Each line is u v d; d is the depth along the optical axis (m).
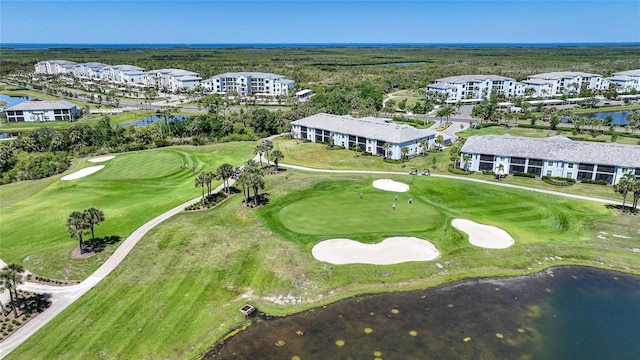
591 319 43.56
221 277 51.03
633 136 128.25
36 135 126.25
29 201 80.19
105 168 101.94
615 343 39.97
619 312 44.72
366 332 41.53
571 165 86.44
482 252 56.09
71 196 82.44
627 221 65.62
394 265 52.88
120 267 53.25
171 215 69.81
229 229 63.56
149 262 54.38
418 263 53.41
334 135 121.19
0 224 69.12
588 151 86.88
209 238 60.66
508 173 92.44
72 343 39.81
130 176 94.69
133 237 61.47
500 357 38.06
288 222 65.44
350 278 50.22
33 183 93.56
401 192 79.50
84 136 128.88
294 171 95.75
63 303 46.00
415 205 72.56
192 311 44.69
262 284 49.66
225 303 46.19
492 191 79.81
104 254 56.56
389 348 39.25
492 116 155.00
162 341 40.25
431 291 48.41
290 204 73.12
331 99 183.50
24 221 70.06
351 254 55.50
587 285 49.69
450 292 48.22
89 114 182.50
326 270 51.81
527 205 72.69
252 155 111.75
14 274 42.88
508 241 59.25
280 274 51.41
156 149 120.25
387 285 49.31
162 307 45.25
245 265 53.56
